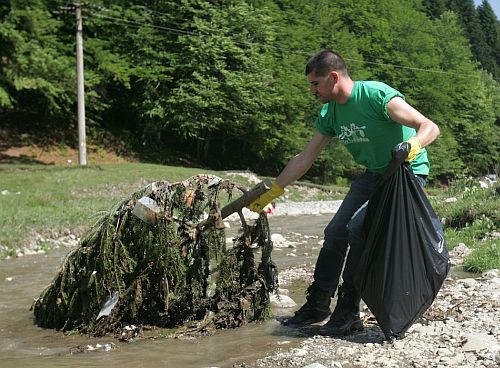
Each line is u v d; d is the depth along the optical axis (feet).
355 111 16.05
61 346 16.88
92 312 18.28
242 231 18.94
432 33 194.59
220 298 18.61
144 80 119.75
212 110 122.72
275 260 33.17
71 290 18.61
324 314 18.01
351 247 16.46
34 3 95.76
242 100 124.06
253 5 139.95
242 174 98.78
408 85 172.35
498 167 209.77
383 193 15.42
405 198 15.43
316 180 142.72
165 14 123.13
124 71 111.86
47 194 63.16
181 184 18.51
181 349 16.08
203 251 18.58
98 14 114.52
